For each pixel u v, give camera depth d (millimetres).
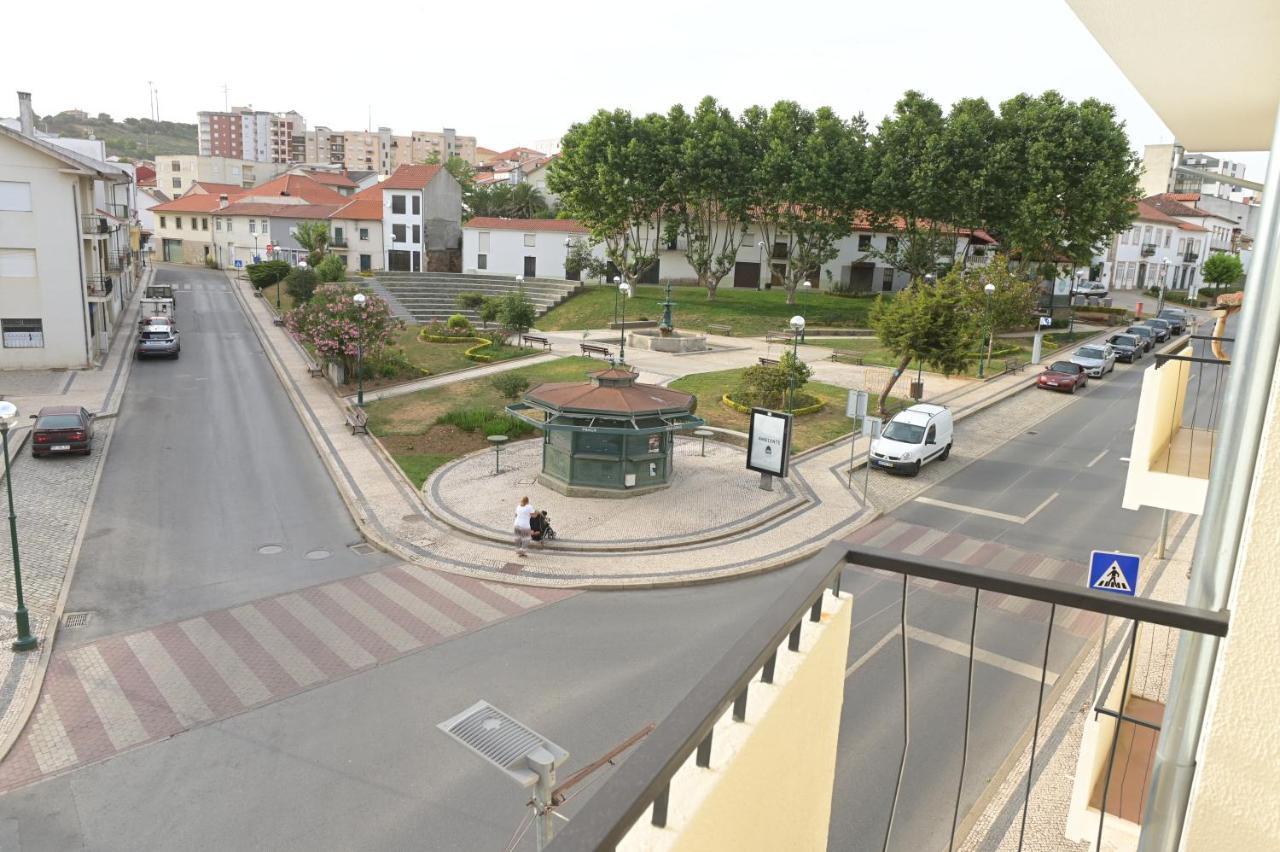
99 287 39656
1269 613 2055
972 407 34719
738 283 67312
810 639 2670
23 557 18625
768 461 23922
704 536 20859
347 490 23797
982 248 63031
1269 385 2213
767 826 2480
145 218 88500
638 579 18531
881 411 32500
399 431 29656
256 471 25438
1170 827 2529
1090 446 29812
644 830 1921
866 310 57375
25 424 28094
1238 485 2277
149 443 27516
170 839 10445
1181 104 4320
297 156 173125
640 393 23969
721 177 55781
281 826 10680
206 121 172125
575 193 57969
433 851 10289
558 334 52750
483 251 67688
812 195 54000
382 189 70562
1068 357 46969
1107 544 20859
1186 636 2434
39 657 14625
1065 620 16484
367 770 11836
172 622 16188
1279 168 2234
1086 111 48312
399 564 19312
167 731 12711
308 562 19250
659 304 58031
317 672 14508
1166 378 11023
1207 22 3000
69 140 50531
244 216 76625
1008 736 12477
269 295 61562
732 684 1939
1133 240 76312
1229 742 2131
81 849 10273
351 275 62594
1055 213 49594
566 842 1380
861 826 10500
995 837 10273
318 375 38031
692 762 2170
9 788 11352
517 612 17047
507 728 8641
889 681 14016
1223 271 71188
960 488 25047
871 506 23203
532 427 30297
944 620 16359
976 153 49812
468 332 47812
